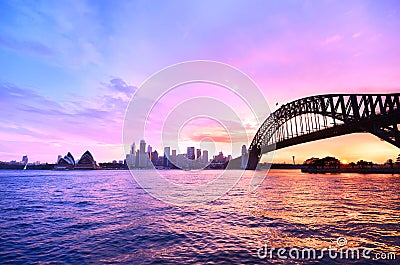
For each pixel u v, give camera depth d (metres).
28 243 8.80
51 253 7.81
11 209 16.64
